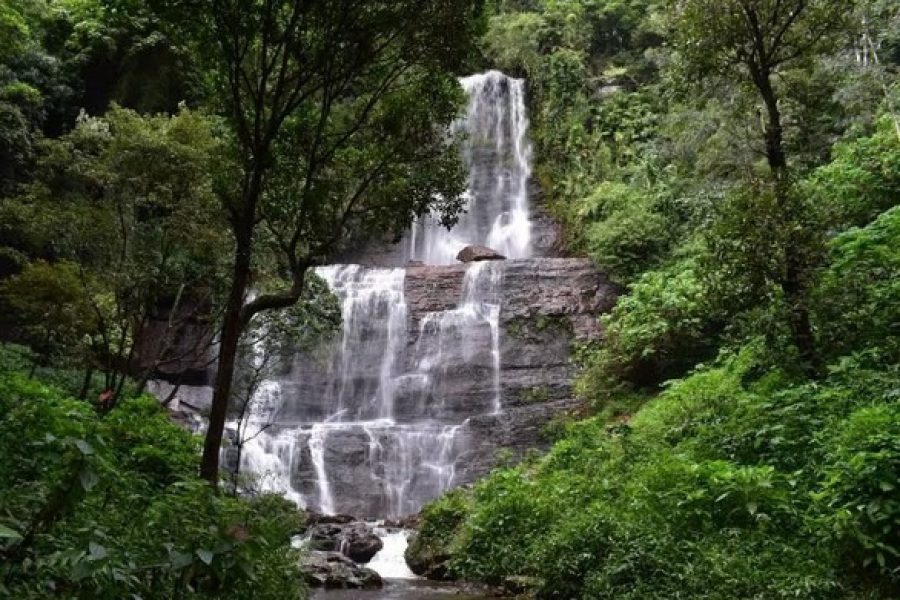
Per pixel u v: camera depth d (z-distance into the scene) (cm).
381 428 2006
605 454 1404
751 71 1221
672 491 1014
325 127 991
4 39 2041
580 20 3422
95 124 1443
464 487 1738
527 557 1150
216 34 831
